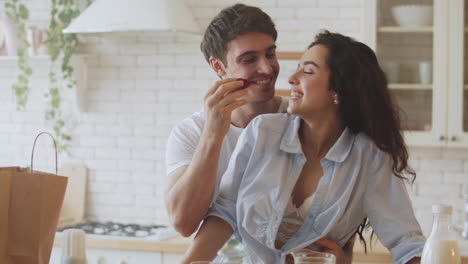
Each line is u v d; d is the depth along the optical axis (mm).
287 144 1998
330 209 1965
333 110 1992
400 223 1965
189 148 2291
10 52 4336
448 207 1646
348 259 2100
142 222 4414
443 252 1627
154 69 4375
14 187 1759
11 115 4586
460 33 3805
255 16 2148
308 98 1931
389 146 1988
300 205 2025
